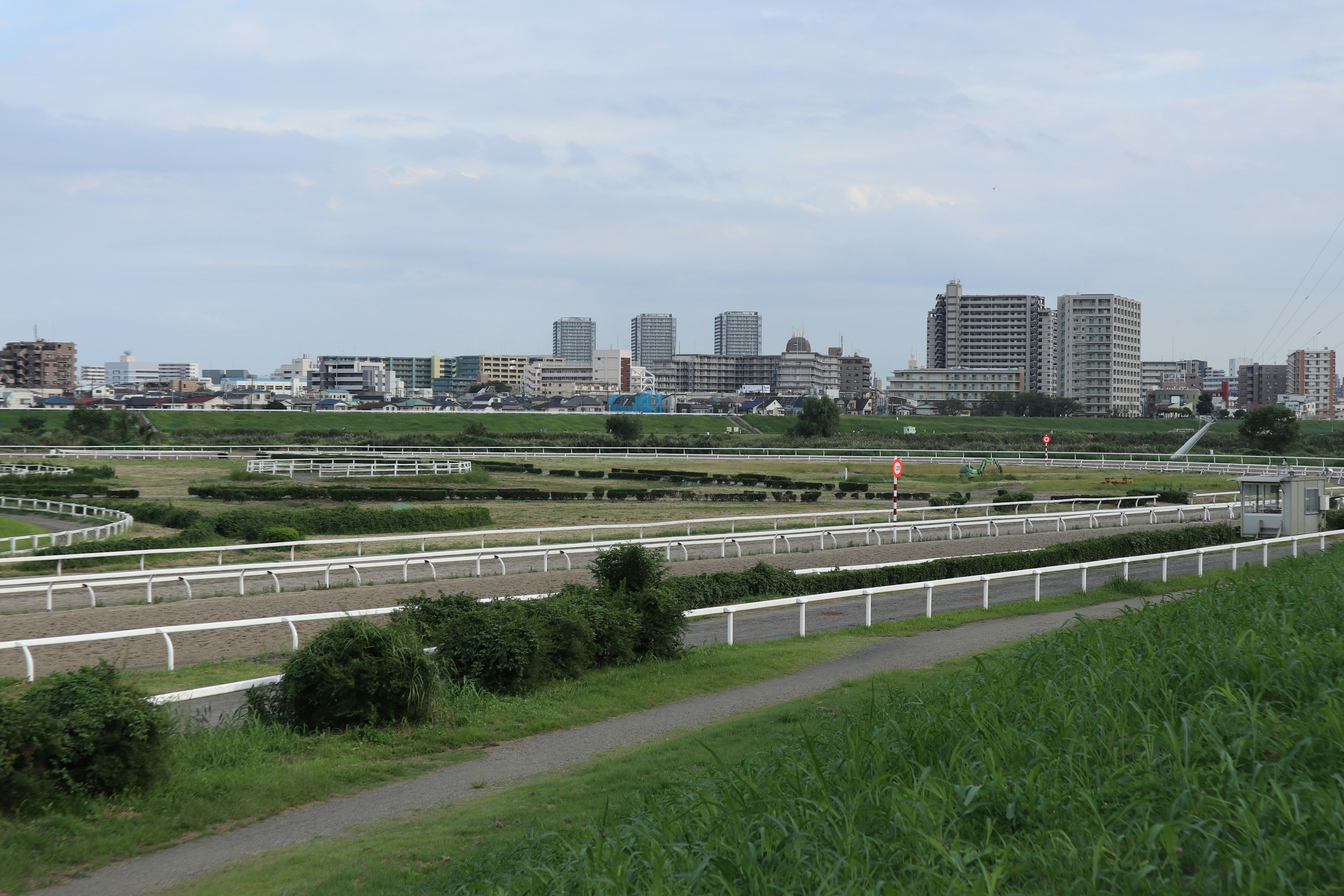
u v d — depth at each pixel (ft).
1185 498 148.25
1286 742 18.22
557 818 22.79
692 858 16.19
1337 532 96.37
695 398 629.92
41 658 47.73
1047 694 22.99
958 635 51.13
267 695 33.94
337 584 72.28
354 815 25.36
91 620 57.52
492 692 37.37
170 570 65.10
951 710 23.17
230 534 99.30
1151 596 63.41
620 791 24.95
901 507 143.02
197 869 21.49
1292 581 43.93
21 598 66.33
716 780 20.72
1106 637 31.81
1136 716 21.50
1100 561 66.28
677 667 43.06
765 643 49.96
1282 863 13.71
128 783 25.32
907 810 16.46
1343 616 31.94
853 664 43.75
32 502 136.36
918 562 70.64
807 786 19.25
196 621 57.16
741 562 84.33
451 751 31.45
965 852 15.06
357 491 146.30
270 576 75.82
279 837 23.76
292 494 144.87
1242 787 16.11
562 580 73.46
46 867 21.21
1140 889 13.64
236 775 27.35
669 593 46.47
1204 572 74.13
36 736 23.91
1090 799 16.20
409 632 36.50
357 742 31.78
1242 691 20.40
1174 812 15.47
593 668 42.83
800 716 32.09
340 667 32.96
